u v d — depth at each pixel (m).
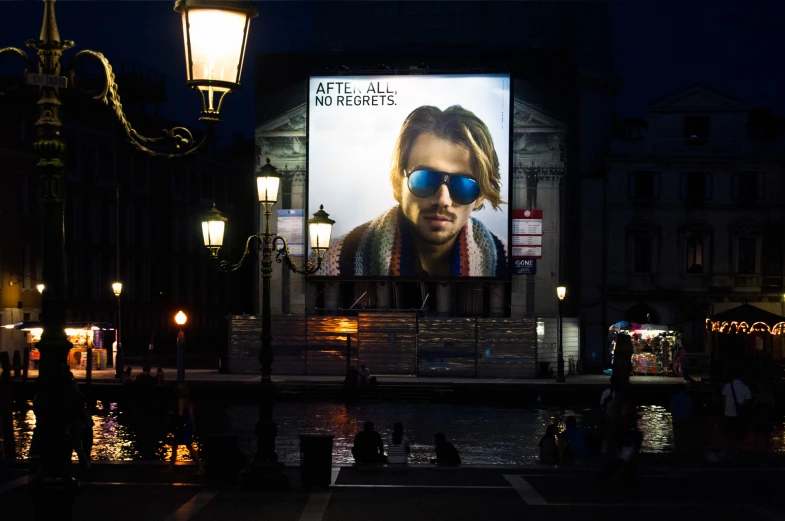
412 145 66.25
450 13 80.81
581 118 82.00
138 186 88.00
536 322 62.31
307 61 69.56
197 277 96.56
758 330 58.84
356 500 18.64
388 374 63.38
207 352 94.75
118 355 57.97
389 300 68.12
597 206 73.19
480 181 65.94
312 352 64.31
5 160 73.62
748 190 72.19
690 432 32.88
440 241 66.00
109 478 21.38
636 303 72.50
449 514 17.16
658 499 18.81
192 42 9.28
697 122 72.75
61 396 9.62
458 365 62.78
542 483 20.83
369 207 66.69
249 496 19.06
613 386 27.17
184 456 33.44
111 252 84.38
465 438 39.12
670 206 72.50
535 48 73.25
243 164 101.94
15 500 18.22
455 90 66.25
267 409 20.50
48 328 9.67
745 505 18.16
